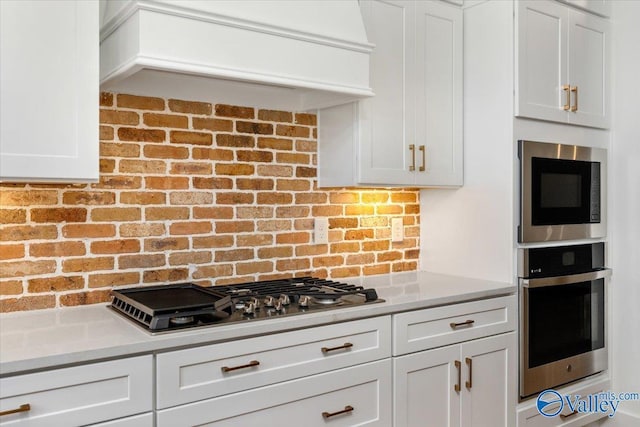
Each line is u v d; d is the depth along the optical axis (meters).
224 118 2.36
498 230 2.61
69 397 1.44
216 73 1.80
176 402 1.60
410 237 2.99
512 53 2.54
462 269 2.79
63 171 1.67
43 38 1.64
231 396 1.70
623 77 2.96
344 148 2.44
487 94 2.64
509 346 2.52
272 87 2.27
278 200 2.52
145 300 1.89
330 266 2.70
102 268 2.08
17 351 1.44
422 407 2.21
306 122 2.61
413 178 2.54
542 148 2.63
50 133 1.65
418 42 2.55
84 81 1.71
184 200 2.26
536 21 2.61
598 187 2.93
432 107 2.61
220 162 2.35
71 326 1.72
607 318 2.96
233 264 2.39
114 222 2.10
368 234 2.83
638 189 2.88
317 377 1.89
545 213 2.65
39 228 1.95
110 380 1.50
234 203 2.39
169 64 1.71
